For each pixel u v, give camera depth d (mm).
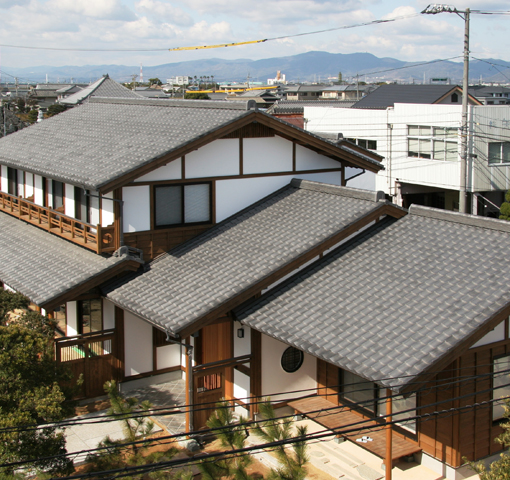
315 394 13391
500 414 11008
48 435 9664
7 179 20688
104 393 14133
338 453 11438
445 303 10469
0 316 12797
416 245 12578
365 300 11266
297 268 12734
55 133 19734
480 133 30609
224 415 8344
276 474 7730
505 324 10945
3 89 138375
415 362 9172
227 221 15594
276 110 49375
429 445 10750
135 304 12570
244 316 11805
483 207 33562
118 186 13484
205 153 15203
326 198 15141
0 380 9711
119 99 21531
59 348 13258
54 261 14977
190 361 11820
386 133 35719
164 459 9641
